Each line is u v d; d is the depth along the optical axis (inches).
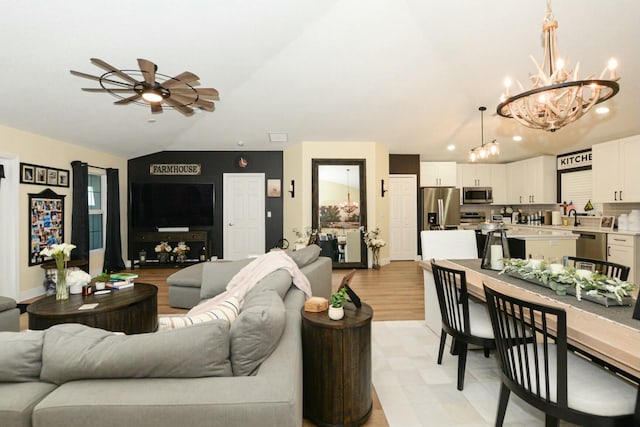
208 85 156.6
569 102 82.1
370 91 174.9
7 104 138.6
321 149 246.2
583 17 106.2
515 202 293.7
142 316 115.0
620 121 183.3
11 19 93.0
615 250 192.9
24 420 41.8
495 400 81.0
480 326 82.8
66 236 194.9
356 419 69.5
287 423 42.8
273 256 106.0
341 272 239.1
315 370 70.2
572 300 69.4
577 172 250.5
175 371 46.2
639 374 43.7
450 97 179.5
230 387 44.9
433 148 266.2
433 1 112.4
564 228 228.8
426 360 102.3
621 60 124.3
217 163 267.1
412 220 287.0
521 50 128.2
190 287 149.5
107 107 161.8
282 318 54.8
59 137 185.2
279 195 267.4
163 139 230.1
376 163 249.6
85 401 42.1
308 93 176.4
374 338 119.6
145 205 256.2
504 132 221.5
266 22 116.9
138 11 97.1
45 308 101.7
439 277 92.3
